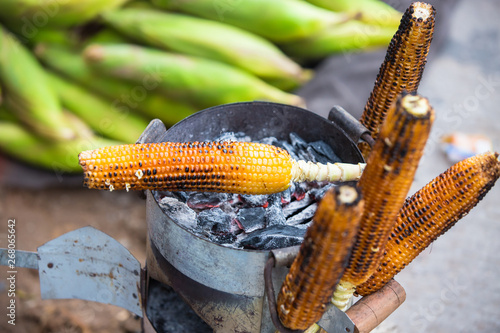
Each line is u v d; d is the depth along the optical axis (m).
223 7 2.70
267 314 1.32
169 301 1.62
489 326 2.14
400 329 2.10
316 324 1.36
